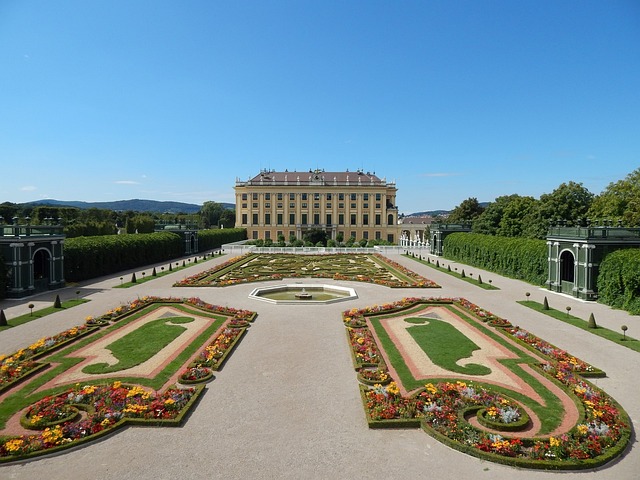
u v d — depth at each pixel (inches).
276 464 532.4
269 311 1341.0
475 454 552.4
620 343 1019.3
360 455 553.6
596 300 1536.7
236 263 2623.0
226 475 509.4
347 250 3543.3
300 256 3171.8
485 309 1395.2
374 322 1210.6
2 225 1557.6
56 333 1090.1
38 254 1872.5
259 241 4163.4
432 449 569.6
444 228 3336.6
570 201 2930.6
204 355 894.4
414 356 922.7
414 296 1616.6
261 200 5128.0
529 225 3085.6
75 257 1937.7
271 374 821.9
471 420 649.6
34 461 538.6
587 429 586.9
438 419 626.8
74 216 4421.8
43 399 690.2
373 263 2709.2
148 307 1374.3
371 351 918.4
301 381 789.2
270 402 703.1
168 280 2006.6
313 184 5088.6
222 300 1517.0
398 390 700.7
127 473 513.0
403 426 624.7
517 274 2111.2
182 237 3351.4
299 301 1453.0
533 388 759.7
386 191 5108.3
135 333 1085.8
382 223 5118.1
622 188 2743.6
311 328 1141.7
